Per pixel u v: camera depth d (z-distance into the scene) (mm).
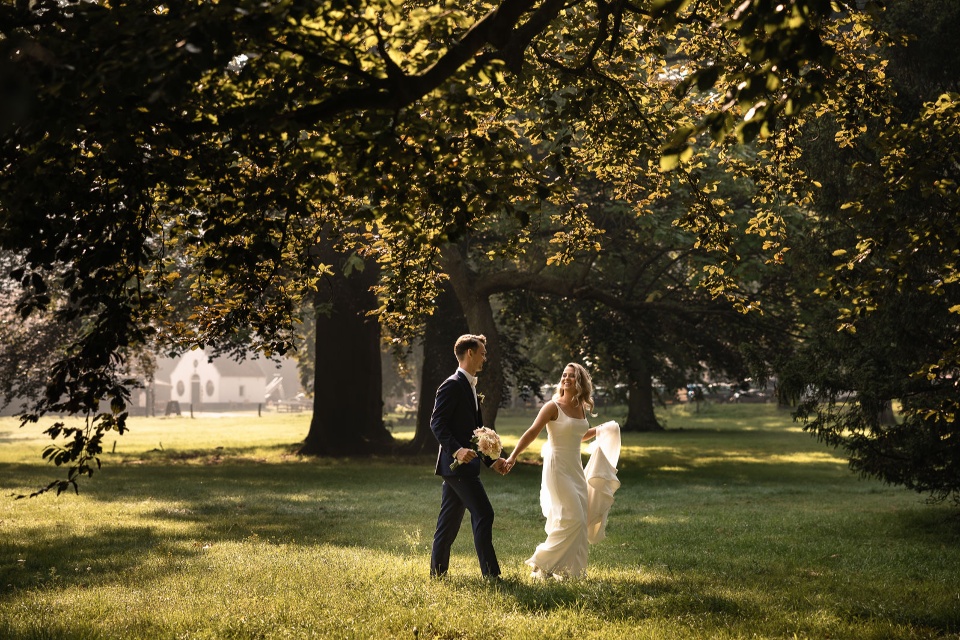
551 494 8234
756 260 21984
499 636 6059
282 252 7664
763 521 13648
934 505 14734
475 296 23422
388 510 14898
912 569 9328
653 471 24953
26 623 6367
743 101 4395
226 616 6492
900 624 6750
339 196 7223
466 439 8039
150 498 16766
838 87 9484
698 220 10320
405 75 5633
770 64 4367
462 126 6422
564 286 22938
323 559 9266
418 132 6340
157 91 4398
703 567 9234
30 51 4613
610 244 23281
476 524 7957
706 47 10750
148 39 4738
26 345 26422
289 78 6008
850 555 10219
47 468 23562
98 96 4953
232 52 4828
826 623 6660
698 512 15250
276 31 5309
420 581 7746
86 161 6117
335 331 28484
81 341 6305
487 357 23422
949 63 12461
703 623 6434
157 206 7082
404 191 6582
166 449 32938
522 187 6715
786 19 4227
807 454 31672
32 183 5461
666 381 41406
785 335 23406
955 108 7816
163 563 9180
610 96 10297
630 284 25281
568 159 9227
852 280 8906
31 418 6129
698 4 9945
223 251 6559
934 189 8250
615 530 12625
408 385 69938
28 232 5609
